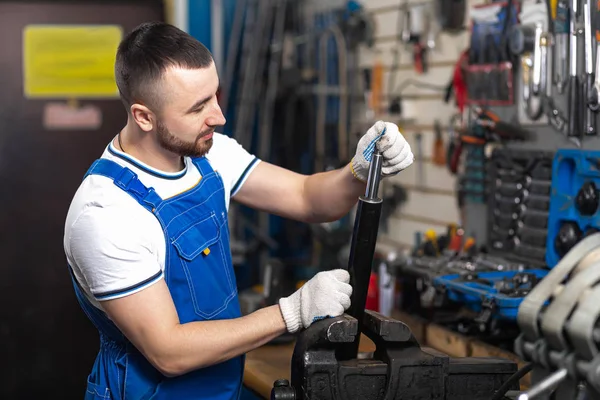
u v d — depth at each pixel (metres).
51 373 4.21
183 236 1.69
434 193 3.26
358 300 1.66
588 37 2.07
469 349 2.17
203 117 1.63
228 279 1.83
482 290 2.05
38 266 4.16
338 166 3.73
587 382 1.49
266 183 1.96
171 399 1.73
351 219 4.01
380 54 3.67
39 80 4.04
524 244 2.35
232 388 1.81
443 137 3.15
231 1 4.54
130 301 1.56
